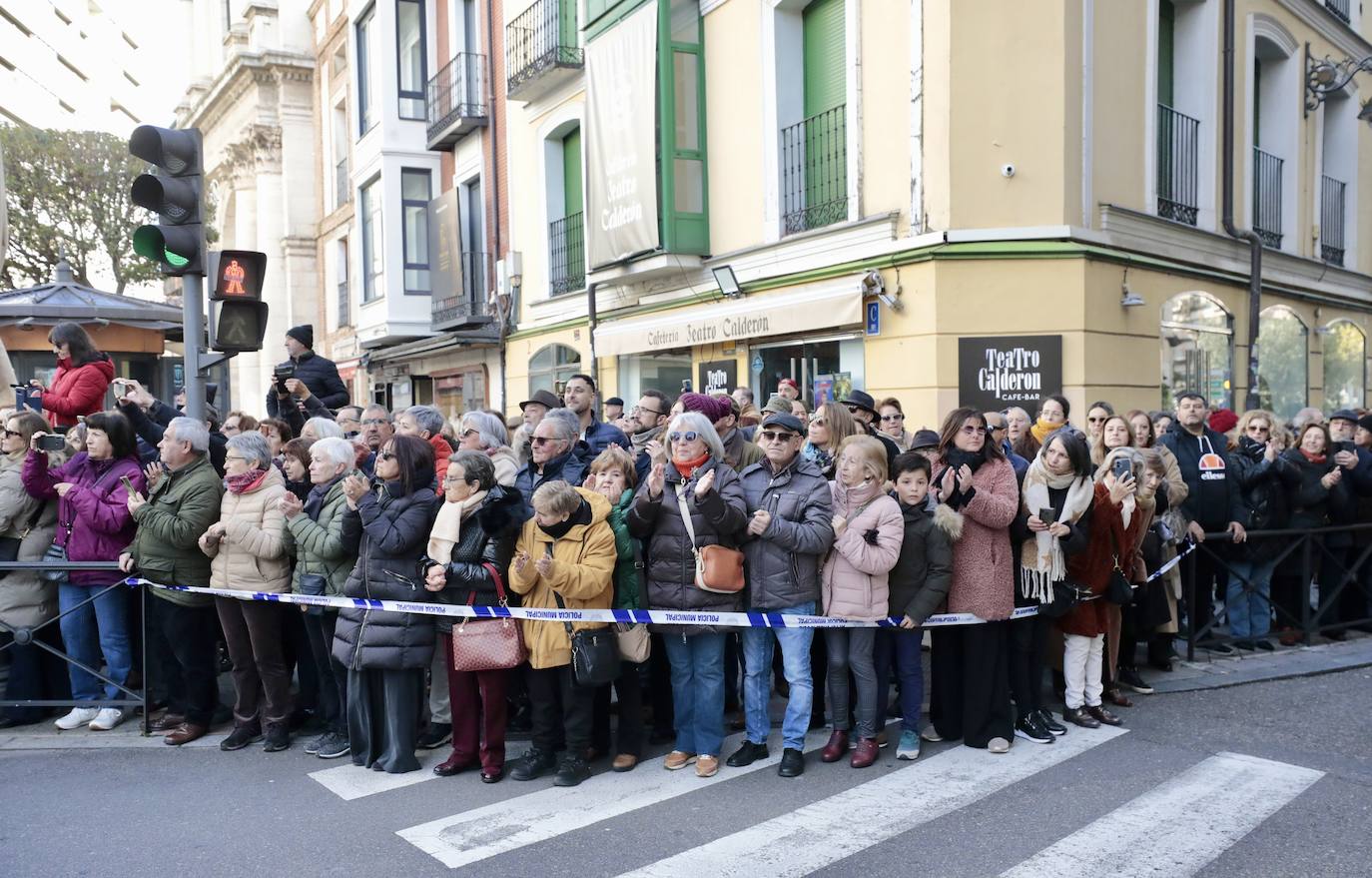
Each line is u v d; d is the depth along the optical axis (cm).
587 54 1309
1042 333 905
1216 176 1145
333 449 524
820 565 491
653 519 473
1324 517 710
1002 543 497
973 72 905
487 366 1775
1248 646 694
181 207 621
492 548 471
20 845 403
